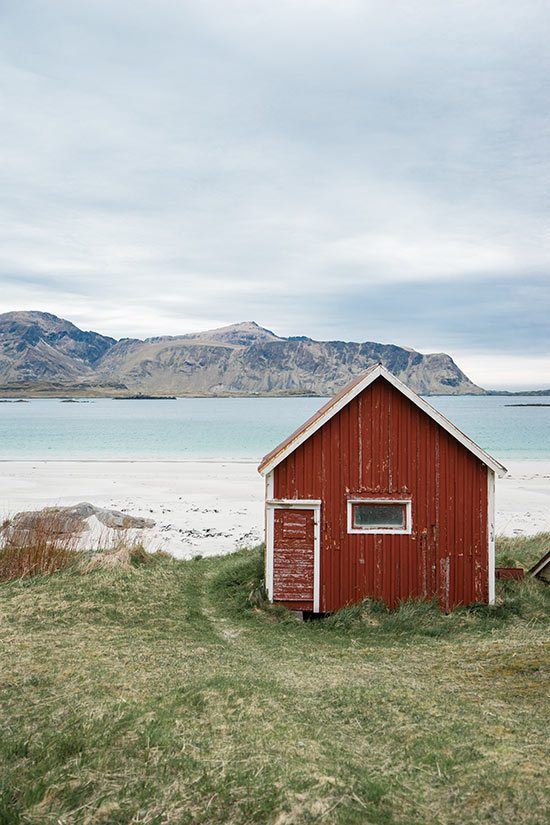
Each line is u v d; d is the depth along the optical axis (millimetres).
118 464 57344
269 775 6305
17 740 7191
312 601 16438
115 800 5949
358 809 5711
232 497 39656
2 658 10734
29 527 25203
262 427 113250
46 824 5594
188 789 6133
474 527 16609
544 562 18312
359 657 12570
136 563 19844
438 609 16141
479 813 5711
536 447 76500
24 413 181250
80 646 11867
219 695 8875
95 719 7754
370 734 7902
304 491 16562
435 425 16672
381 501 16516
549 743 7281
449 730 7797
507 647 12445
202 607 16562
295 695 9445
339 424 16641
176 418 147750
